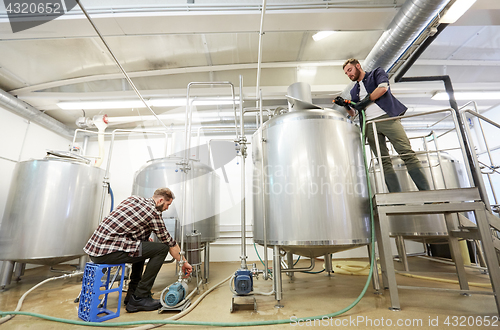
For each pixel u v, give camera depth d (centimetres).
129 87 344
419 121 443
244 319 140
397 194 159
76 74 314
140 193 240
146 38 270
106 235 155
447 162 278
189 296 175
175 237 208
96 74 318
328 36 283
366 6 221
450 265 315
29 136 367
